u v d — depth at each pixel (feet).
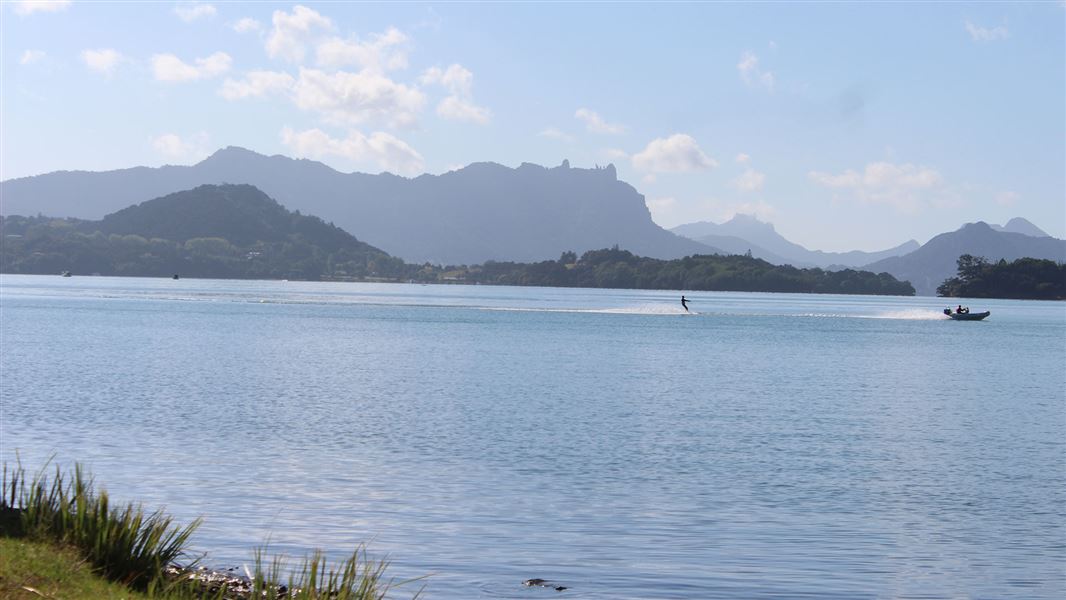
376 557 73.00
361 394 182.29
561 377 225.15
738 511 90.38
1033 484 105.50
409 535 79.56
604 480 103.40
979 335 469.16
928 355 332.19
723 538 80.64
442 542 77.66
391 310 602.03
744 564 73.51
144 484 95.55
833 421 156.56
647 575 70.18
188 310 548.31
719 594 66.54
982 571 73.00
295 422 142.20
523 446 124.67
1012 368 284.82
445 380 213.25
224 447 118.42
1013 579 71.15
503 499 93.25
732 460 117.29
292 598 49.78
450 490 96.68
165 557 53.11
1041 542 81.00
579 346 334.24
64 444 117.91
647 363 270.87
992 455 125.18
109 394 172.86
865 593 67.51
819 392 203.82
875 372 260.21
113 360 246.88
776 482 104.27
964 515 90.33
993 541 81.15
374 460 112.16
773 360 291.99
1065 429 151.74
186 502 88.38
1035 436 143.64
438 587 66.39
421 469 107.34
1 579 43.47
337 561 71.10
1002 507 93.86
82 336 336.90
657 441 131.03
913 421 159.33
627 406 170.91
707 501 94.22
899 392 208.95
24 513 52.75
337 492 94.38
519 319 516.32
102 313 496.64
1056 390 219.41
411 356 279.49
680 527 83.92
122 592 46.11
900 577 71.05
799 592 67.41
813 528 84.48
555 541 78.69
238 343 319.06
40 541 49.08
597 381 217.15
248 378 209.15
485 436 132.46
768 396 193.26
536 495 95.35
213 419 143.43
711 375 238.07
